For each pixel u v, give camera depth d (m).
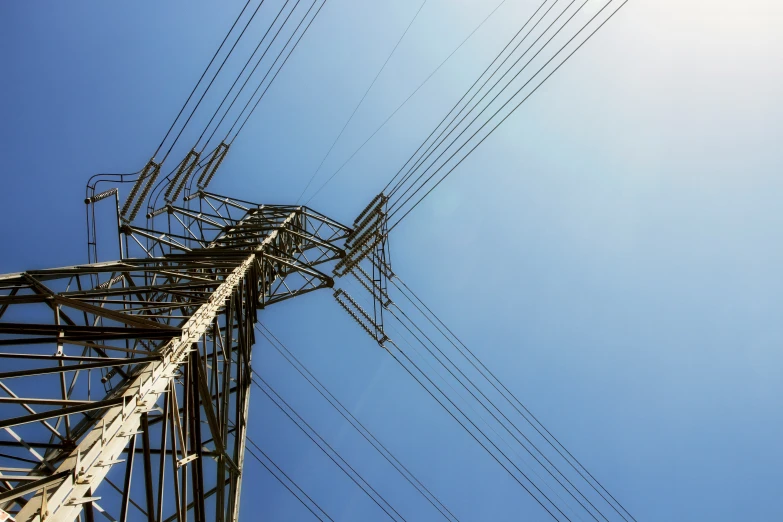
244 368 15.05
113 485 10.63
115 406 6.96
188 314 12.96
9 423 6.25
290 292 19.34
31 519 5.19
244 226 20.66
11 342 8.35
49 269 11.91
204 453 11.75
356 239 20.12
